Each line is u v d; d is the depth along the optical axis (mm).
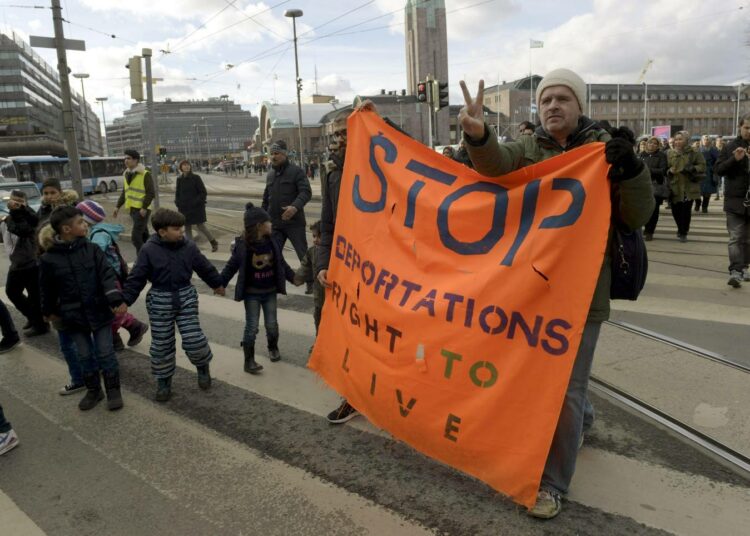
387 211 3230
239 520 2779
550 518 2633
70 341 4465
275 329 4922
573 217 2488
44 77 120125
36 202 14789
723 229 10992
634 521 2611
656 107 119812
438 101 15312
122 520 2826
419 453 3312
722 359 4375
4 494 3107
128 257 10445
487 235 2746
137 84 13602
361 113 3529
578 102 2713
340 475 3127
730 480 2895
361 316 3258
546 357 2469
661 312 5707
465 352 2672
